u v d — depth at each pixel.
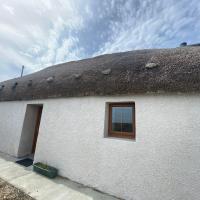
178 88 2.96
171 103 3.11
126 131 3.78
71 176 4.20
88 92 4.24
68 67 6.70
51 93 5.18
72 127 4.52
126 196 3.25
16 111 6.69
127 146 3.44
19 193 3.40
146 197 3.03
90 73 4.71
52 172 4.30
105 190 3.55
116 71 4.09
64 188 3.72
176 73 3.10
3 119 7.23
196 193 2.61
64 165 4.43
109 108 4.15
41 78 6.49
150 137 3.19
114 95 3.83
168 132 3.03
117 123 3.97
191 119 2.88
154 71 3.45
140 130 3.33
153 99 3.32
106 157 3.70
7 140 6.69
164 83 3.12
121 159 3.47
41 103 5.68
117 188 3.39
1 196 3.25
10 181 3.94
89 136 4.11
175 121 3.00
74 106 4.64
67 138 4.55
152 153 3.11
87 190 3.66
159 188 2.93
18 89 6.86
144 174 3.13
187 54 3.52
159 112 3.19
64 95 4.80
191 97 2.95
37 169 4.62
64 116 4.80
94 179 3.77
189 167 2.74
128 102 3.74
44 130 5.22
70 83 4.88
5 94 7.43
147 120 3.29
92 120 4.16
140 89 3.37
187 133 2.86
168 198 2.82
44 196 3.33
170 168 2.89
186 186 2.71
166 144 3.00
